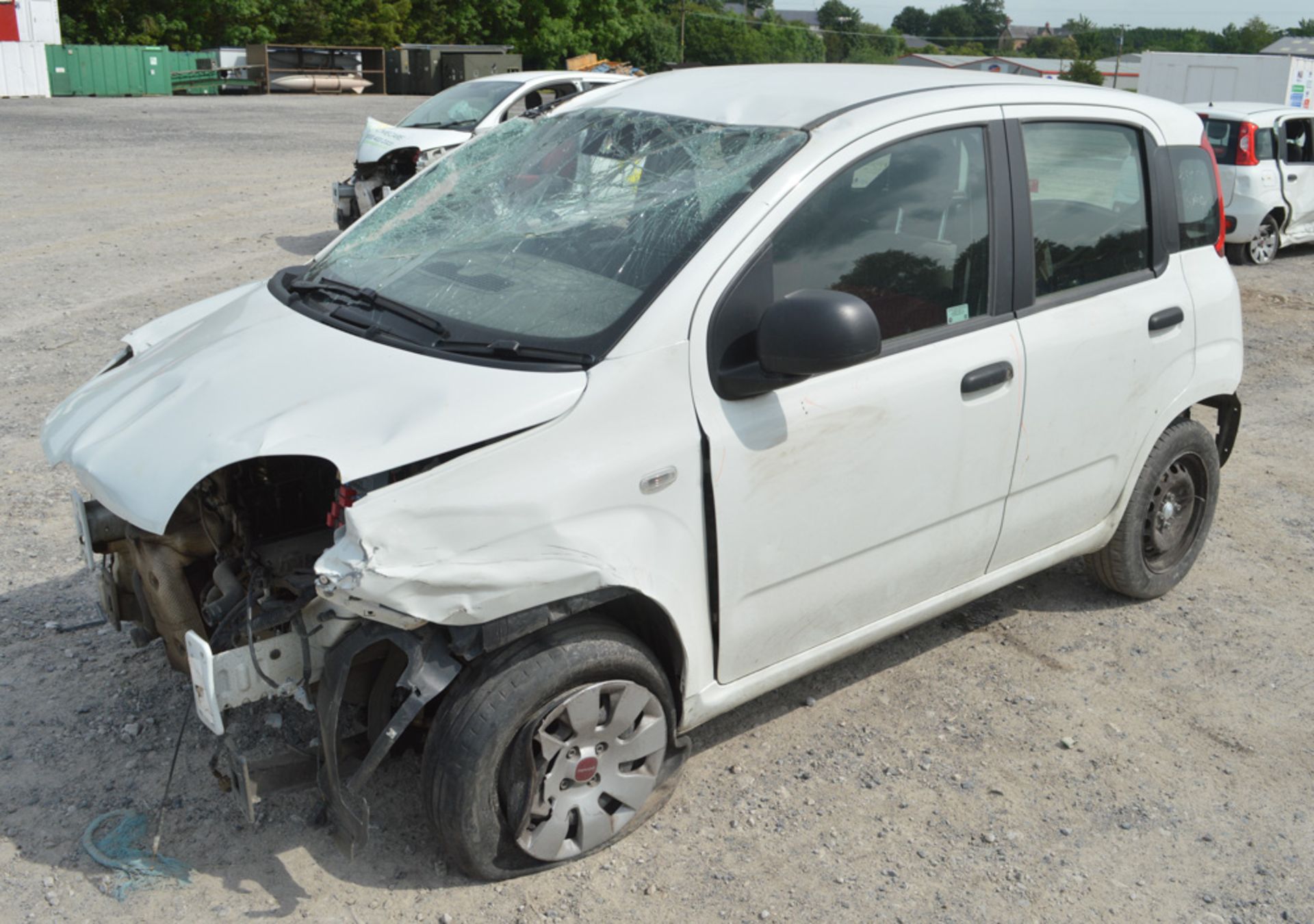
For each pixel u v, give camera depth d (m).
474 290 3.20
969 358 3.49
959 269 3.51
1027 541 3.97
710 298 2.97
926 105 3.46
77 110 29.28
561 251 3.23
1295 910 3.09
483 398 2.76
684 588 3.02
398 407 2.75
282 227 13.12
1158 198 4.17
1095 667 4.25
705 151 3.34
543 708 2.86
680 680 3.15
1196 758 3.74
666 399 2.90
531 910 2.95
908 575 3.58
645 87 3.96
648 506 2.89
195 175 17.30
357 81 41.28
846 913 3.00
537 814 2.97
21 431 6.20
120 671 3.94
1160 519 4.56
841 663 4.21
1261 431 7.06
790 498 3.15
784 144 3.23
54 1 36.34
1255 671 4.26
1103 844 3.32
